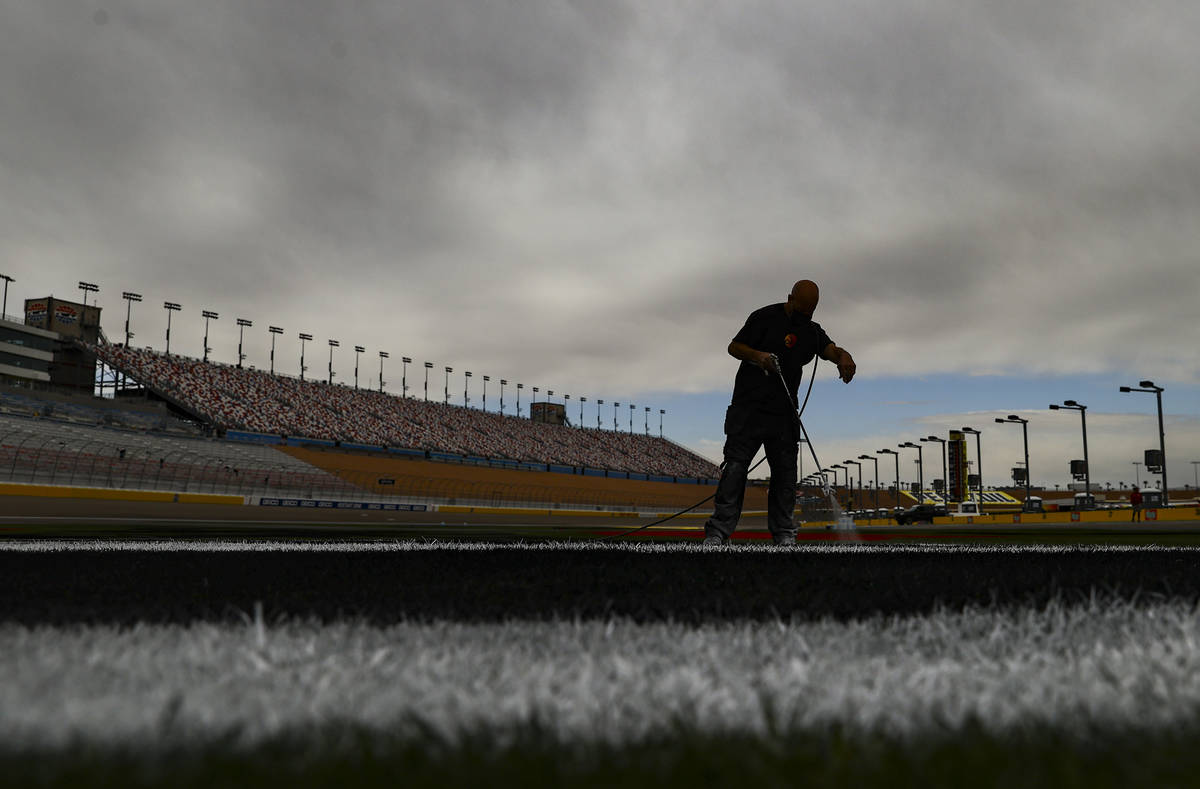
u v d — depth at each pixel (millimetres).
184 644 1179
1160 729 800
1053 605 1559
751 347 5926
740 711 857
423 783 675
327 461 68000
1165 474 42500
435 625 1392
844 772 704
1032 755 737
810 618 1521
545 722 815
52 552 4000
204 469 52250
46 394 58562
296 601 1778
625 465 112438
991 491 128250
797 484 6066
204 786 644
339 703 872
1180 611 1517
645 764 714
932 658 1133
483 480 81375
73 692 874
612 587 2125
